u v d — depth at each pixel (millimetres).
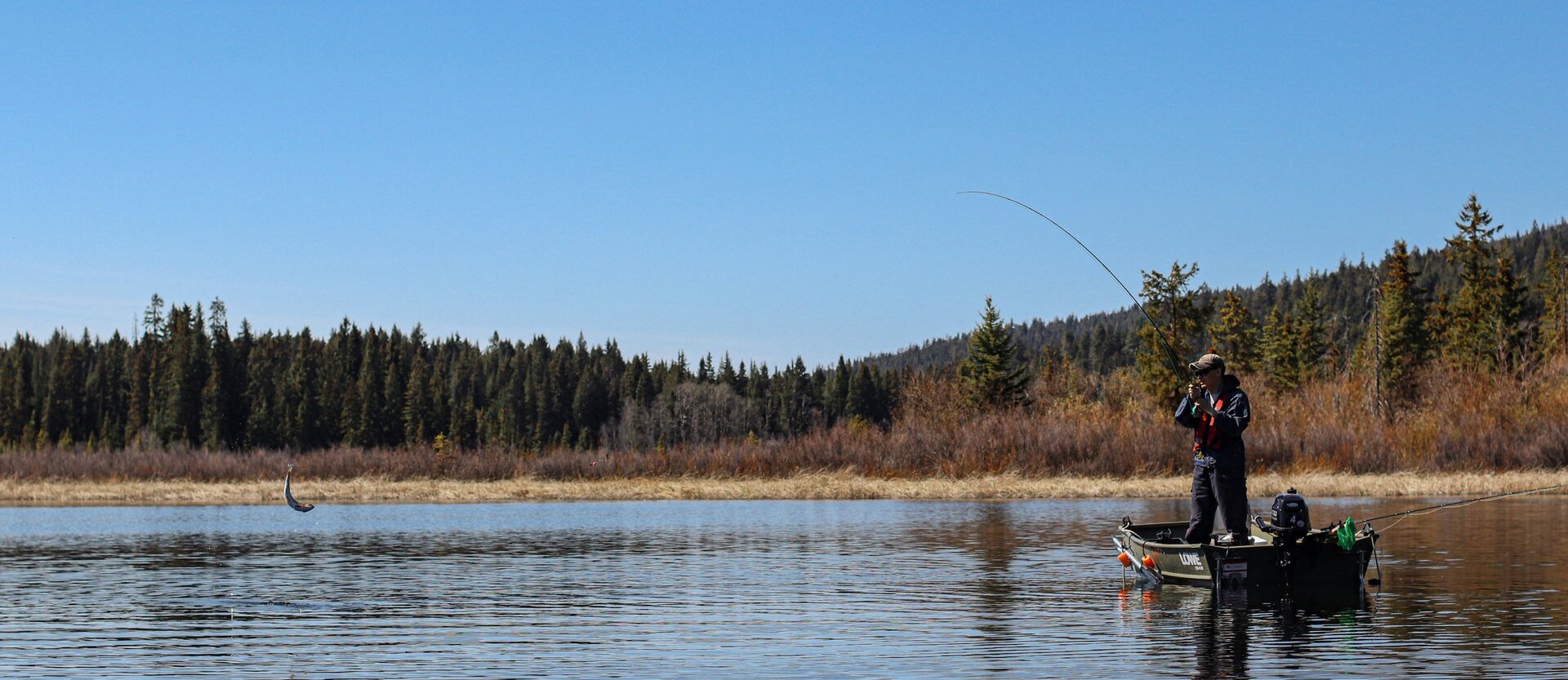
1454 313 99000
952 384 99000
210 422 132000
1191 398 14336
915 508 34438
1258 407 57375
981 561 18922
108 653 11375
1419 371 80562
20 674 10422
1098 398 95438
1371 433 47344
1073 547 21219
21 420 148500
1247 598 13914
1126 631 11969
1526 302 94438
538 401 173750
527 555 20719
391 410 149000
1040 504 35531
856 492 41719
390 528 27969
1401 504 32844
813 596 14969
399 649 11469
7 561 20328
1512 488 38250
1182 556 14727
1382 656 10516
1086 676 9914
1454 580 15320
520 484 47250
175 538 25438
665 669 10453
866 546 21781
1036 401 94625
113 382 156625
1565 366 56812
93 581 17141
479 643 11758
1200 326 83750
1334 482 41156
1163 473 45656
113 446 135750
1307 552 13977
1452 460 44781
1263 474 44938
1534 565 17047
